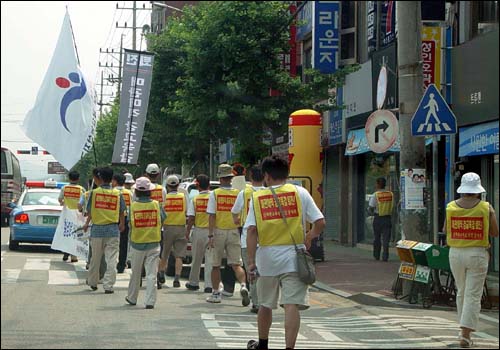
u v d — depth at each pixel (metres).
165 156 23.98
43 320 9.20
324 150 23.00
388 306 11.68
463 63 15.32
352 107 21.44
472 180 8.72
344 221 22.55
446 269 11.23
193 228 13.00
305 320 10.29
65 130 14.34
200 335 8.60
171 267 15.05
